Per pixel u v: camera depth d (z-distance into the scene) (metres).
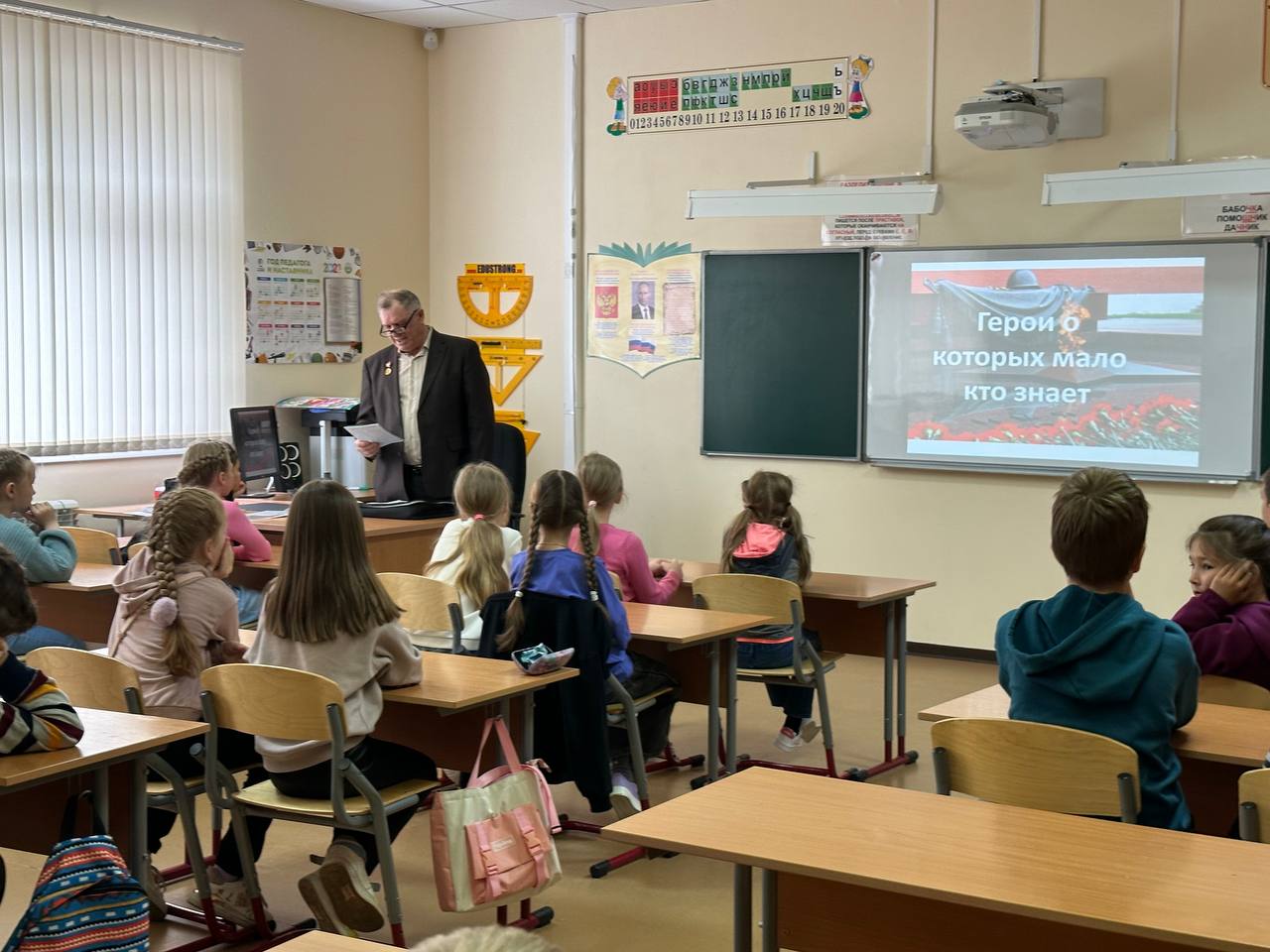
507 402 7.56
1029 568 6.22
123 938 1.59
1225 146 5.61
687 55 6.89
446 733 3.42
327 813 2.82
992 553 6.30
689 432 7.04
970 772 2.29
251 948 3.05
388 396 5.62
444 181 7.67
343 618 2.88
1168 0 5.69
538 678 3.10
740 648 4.43
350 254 7.22
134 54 6.03
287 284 6.86
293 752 2.85
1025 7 6.00
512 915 3.27
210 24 6.39
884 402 6.50
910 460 6.45
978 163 6.18
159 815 3.30
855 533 6.64
